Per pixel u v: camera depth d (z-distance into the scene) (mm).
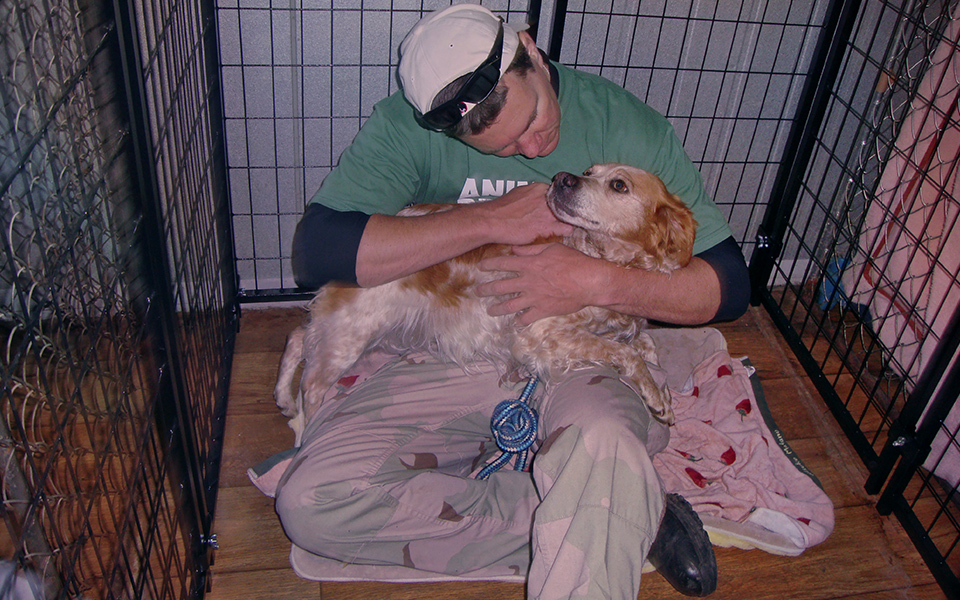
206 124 2422
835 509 2492
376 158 2117
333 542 1967
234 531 2264
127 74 1322
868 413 2863
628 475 1810
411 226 1983
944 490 2586
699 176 2270
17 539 1189
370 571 2123
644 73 2998
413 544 2004
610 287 2041
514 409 2131
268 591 2107
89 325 1574
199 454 2135
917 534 2357
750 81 3059
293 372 2613
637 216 2076
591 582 1742
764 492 2363
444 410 2166
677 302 2113
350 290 2428
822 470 2643
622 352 2225
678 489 2385
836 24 2738
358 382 2371
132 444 2307
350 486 1918
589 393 1962
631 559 1778
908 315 2453
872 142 2820
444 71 1692
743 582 2219
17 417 1057
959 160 2410
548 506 1792
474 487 2006
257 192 3020
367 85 2842
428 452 2090
